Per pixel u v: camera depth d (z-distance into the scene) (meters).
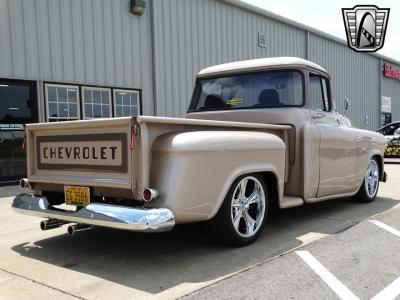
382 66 25.20
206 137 3.79
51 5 9.58
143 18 11.53
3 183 8.91
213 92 5.93
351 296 3.15
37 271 3.74
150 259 4.00
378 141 7.03
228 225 4.11
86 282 3.46
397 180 10.01
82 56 10.19
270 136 4.62
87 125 3.83
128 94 11.25
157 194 3.53
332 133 5.57
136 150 3.53
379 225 5.28
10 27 8.91
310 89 5.44
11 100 9.02
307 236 4.77
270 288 3.28
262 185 4.49
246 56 14.95
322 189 5.44
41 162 4.39
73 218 3.83
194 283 3.39
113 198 3.91
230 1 14.02
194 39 12.95
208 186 3.78
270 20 16.03
